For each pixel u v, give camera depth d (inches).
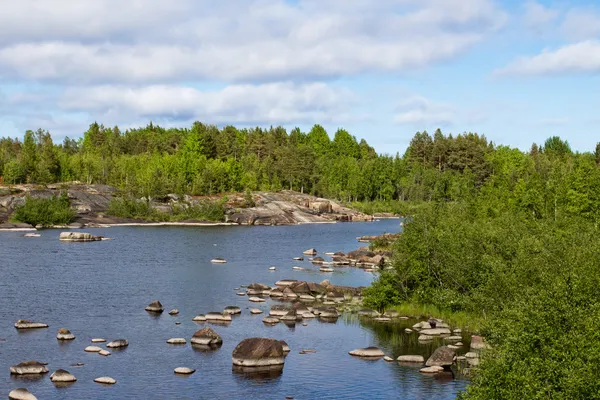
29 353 1855.3
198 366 1764.3
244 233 6279.5
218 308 2561.5
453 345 1985.7
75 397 1503.4
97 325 2226.9
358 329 2218.3
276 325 2272.4
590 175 3865.7
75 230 6127.0
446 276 2463.1
